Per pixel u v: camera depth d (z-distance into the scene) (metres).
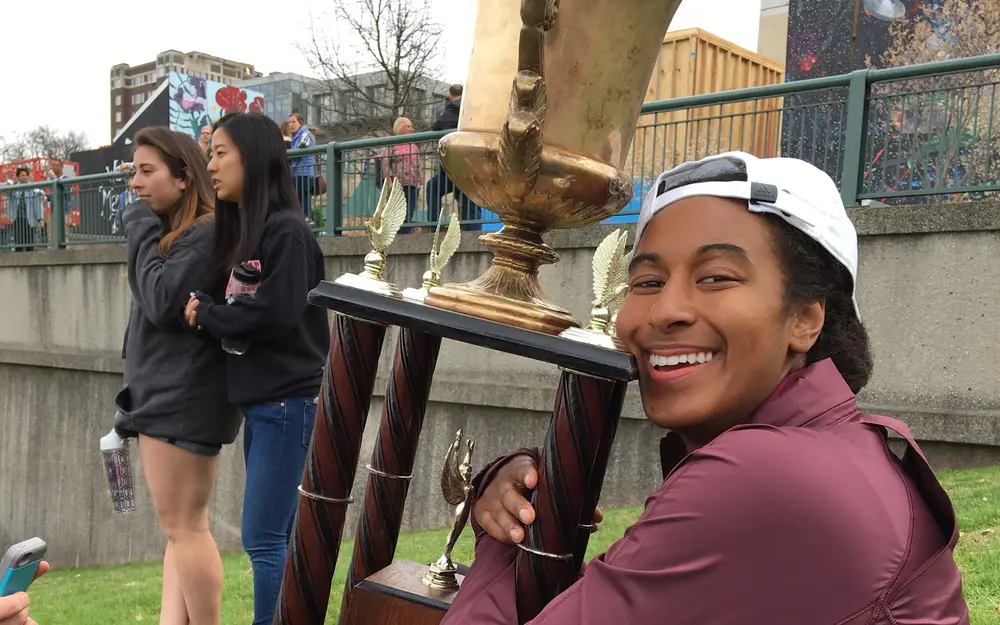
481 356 5.14
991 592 2.22
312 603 1.09
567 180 0.94
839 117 4.28
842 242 0.95
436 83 15.38
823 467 0.79
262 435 2.33
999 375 3.62
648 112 4.79
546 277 4.85
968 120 3.90
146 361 2.45
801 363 0.99
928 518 0.87
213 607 2.50
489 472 1.11
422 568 1.26
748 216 0.90
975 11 6.62
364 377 1.07
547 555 0.94
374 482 1.22
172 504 2.43
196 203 2.55
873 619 0.76
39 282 7.61
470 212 5.49
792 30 7.62
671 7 0.95
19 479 7.80
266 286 2.21
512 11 0.97
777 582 0.76
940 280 3.76
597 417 0.92
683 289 0.91
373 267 1.08
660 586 0.79
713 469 0.81
